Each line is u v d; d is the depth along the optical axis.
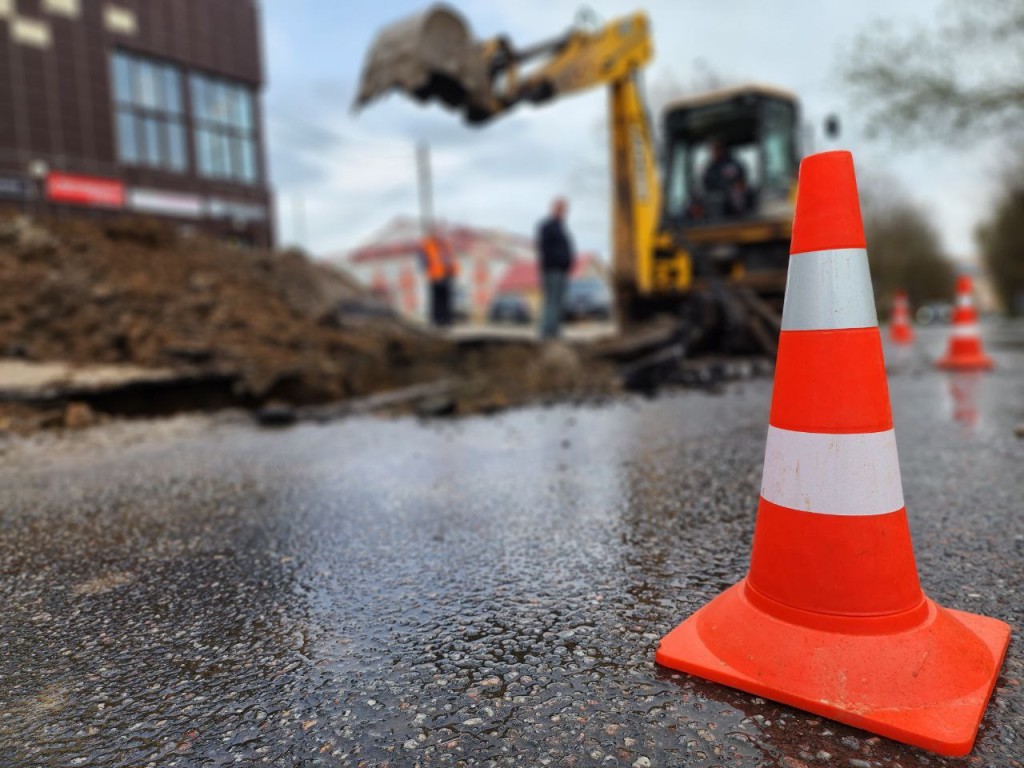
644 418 5.60
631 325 10.28
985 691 1.56
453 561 2.56
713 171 9.30
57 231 8.34
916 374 8.35
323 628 2.05
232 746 1.50
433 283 16.28
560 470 3.91
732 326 8.49
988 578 2.26
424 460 4.26
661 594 2.22
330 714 1.61
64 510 3.29
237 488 3.66
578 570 2.44
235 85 24.17
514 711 1.60
